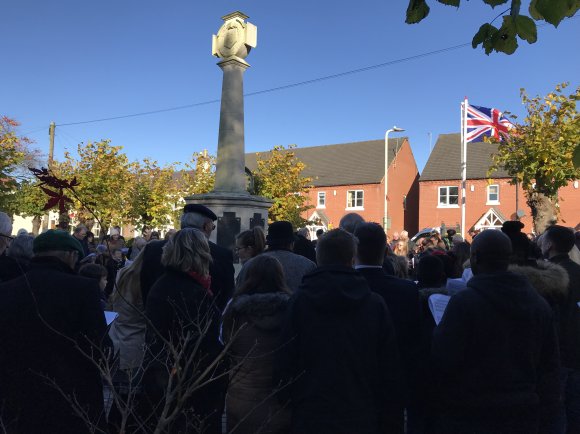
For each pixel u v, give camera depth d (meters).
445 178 37.16
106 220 19.03
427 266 3.77
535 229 14.36
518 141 14.01
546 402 2.75
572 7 1.99
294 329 2.57
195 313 2.88
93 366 2.61
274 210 20.92
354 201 42.03
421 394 3.15
